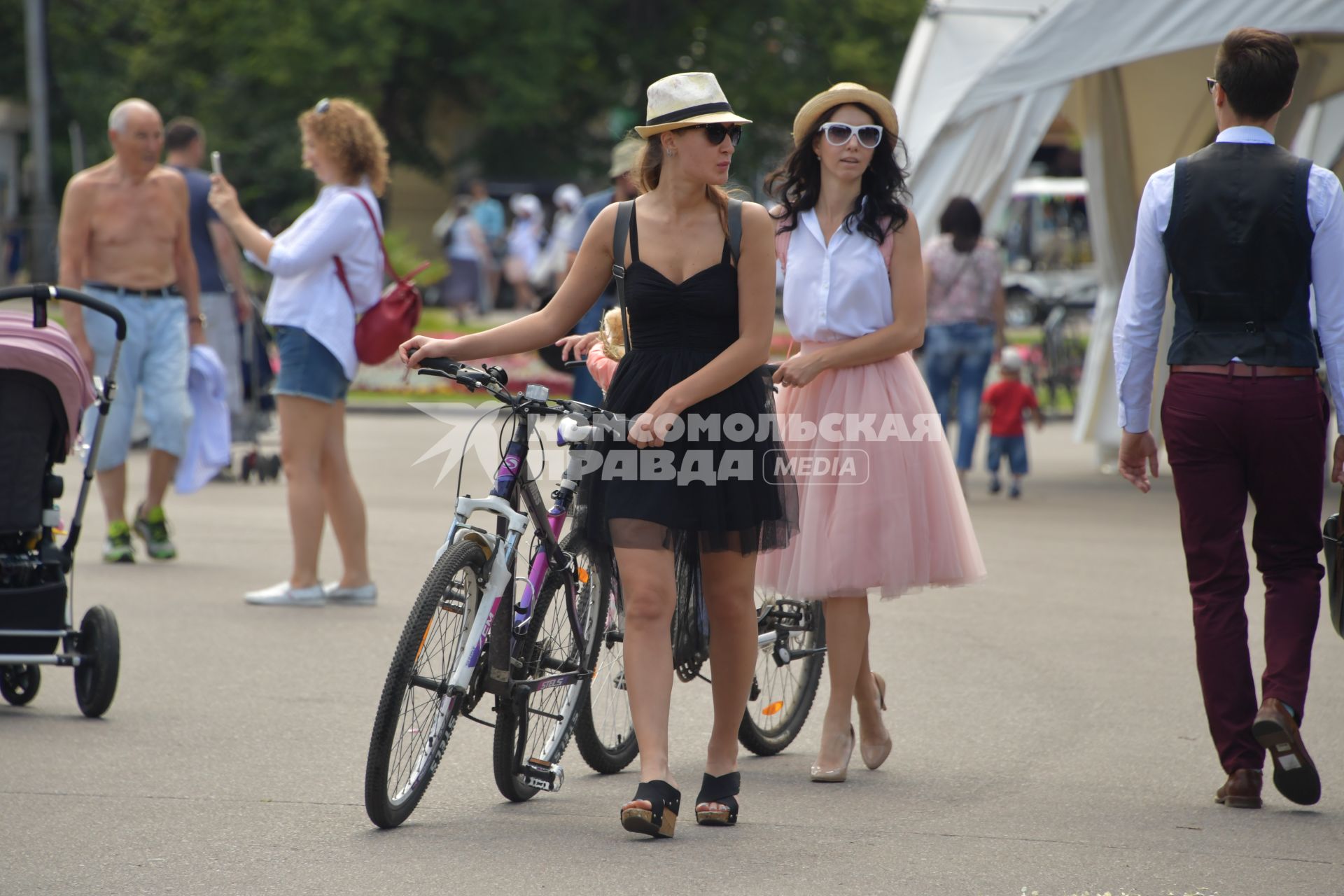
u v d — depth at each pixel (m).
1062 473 56.00
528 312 130.12
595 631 19.36
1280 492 18.77
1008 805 18.70
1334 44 50.56
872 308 19.97
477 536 17.59
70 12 139.12
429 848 16.77
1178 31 45.19
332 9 136.88
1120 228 56.59
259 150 140.00
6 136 135.00
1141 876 16.05
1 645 22.22
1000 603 32.03
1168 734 22.14
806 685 22.28
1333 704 23.95
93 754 20.33
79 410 23.39
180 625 28.55
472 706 18.09
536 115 142.38
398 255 95.62
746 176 144.38
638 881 15.73
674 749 21.30
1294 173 18.31
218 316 47.38
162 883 15.52
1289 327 18.62
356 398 78.06
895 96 47.62
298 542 30.59
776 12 147.50
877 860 16.53
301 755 20.38
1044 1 47.00
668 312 17.34
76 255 34.44
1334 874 16.16
